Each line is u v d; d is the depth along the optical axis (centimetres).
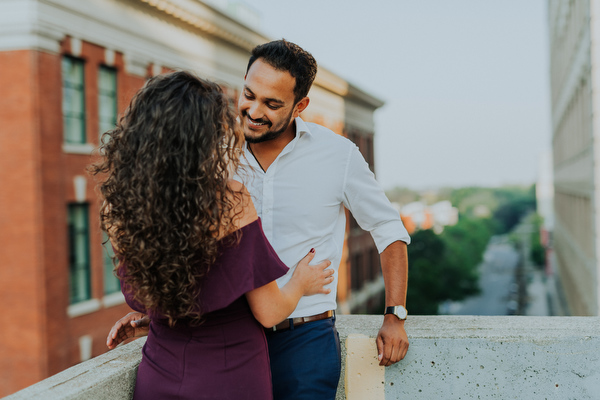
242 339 166
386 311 211
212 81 164
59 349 1198
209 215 148
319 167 203
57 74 1205
